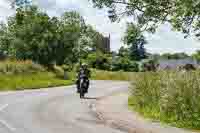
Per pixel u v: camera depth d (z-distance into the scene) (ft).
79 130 45.42
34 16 214.28
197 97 49.80
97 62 327.67
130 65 321.52
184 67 58.23
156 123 49.39
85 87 92.17
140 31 57.41
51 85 143.74
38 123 50.21
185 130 44.75
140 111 61.11
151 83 63.00
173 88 52.70
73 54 217.77
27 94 99.45
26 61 183.93
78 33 218.59
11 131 43.73
